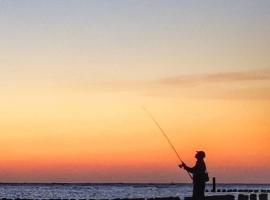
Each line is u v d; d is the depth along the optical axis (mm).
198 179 18438
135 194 107250
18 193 125500
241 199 28859
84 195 103562
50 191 152500
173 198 23312
